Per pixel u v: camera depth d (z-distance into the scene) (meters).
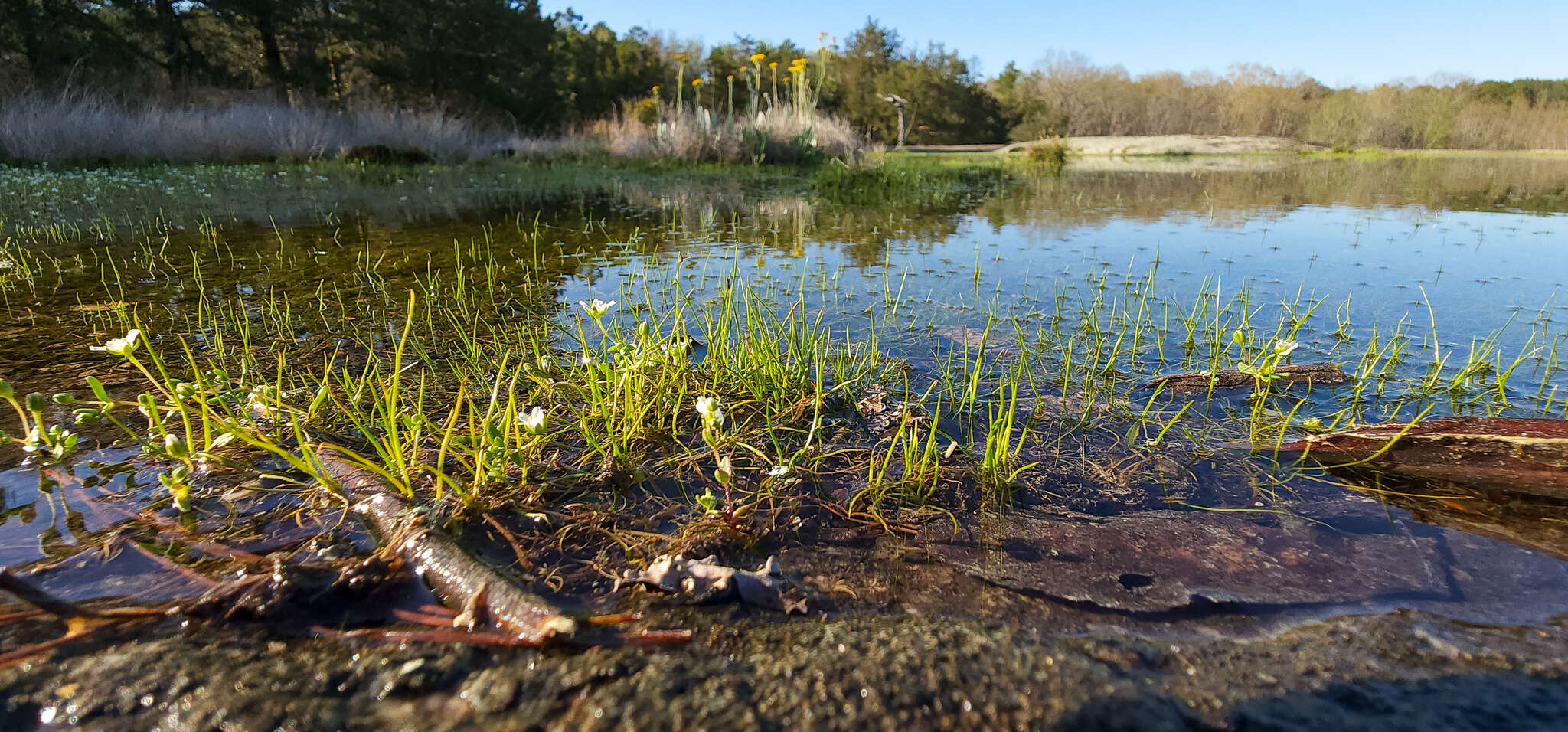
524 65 21.56
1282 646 1.34
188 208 7.49
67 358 2.85
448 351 3.08
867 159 12.89
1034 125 37.91
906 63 42.62
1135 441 2.28
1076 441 2.28
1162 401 2.62
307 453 1.77
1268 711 1.16
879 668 1.22
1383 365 2.94
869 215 7.82
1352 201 8.88
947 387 2.70
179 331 3.27
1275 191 10.54
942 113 41.25
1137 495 1.94
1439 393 2.64
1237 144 27.30
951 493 1.94
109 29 15.94
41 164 10.22
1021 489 1.97
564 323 3.52
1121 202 8.98
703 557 1.61
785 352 3.03
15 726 1.07
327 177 11.07
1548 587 1.53
